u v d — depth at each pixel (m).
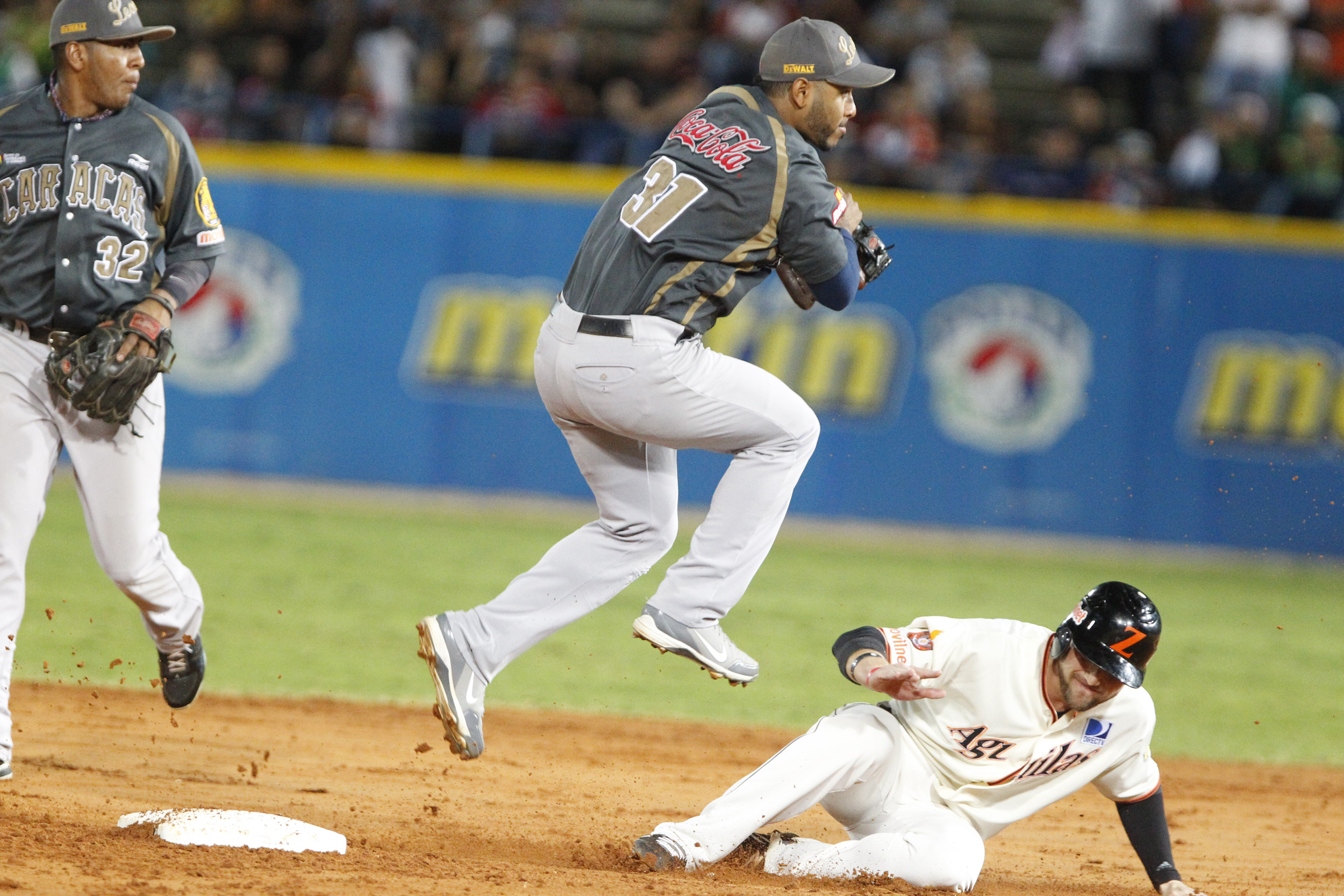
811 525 52.22
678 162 16.03
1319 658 35.19
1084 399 51.72
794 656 31.94
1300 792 23.42
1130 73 60.62
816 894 14.98
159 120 17.95
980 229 52.34
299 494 52.28
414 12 60.31
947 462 52.16
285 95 59.91
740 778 22.31
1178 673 32.72
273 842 15.59
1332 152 54.34
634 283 15.88
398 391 53.50
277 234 54.00
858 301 52.66
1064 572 45.47
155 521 18.73
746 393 16.34
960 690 15.92
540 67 58.47
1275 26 59.28
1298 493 50.78
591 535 17.52
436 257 53.78
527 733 24.33
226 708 24.34
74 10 17.06
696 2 61.78
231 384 53.75
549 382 16.56
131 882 13.74
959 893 15.70
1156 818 16.44
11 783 17.88
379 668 28.59
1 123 17.52
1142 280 51.69
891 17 62.12
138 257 17.73
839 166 53.66
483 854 16.78
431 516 49.19
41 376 17.58
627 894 14.61
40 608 31.56
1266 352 51.12
